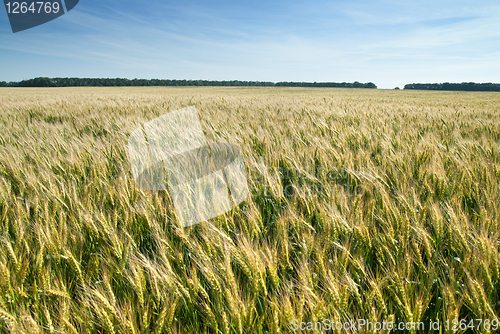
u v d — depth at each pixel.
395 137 5.24
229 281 1.54
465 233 1.98
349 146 4.95
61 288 1.72
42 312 1.58
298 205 2.70
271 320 1.44
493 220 2.19
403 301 1.54
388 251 1.89
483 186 2.90
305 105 13.40
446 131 6.38
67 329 1.36
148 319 1.55
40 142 4.55
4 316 1.33
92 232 2.12
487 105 18.12
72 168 3.41
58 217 2.42
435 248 2.11
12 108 11.53
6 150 4.15
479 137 5.76
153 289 1.61
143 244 2.32
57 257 1.89
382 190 2.58
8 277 1.59
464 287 1.79
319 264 1.72
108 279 1.69
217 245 1.83
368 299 1.51
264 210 2.86
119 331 1.38
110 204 2.73
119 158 3.78
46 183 2.83
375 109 11.87
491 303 1.67
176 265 1.91
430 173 3.18
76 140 4.70
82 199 2.58
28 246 1.99
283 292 1.69
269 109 11.34
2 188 2.65
